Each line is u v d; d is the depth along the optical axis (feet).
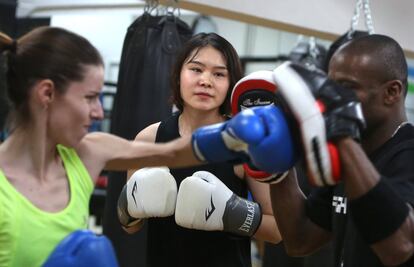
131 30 8.91
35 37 4.61
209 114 6.44
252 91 5.29
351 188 4.16
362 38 4.80
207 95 6.27
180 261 6.20
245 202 6.06
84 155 4.98
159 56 8.65
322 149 4.11
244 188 6.51
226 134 4.42
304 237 5.29
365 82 4.61
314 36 10.19
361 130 4.27
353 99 4.25
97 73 4.66
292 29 9.87
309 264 7.91
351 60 4.67
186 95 6.33
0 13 8.84
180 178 6.39
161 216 6.17
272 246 9.18
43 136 4.62
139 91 8.62
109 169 5.25
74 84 4.54
